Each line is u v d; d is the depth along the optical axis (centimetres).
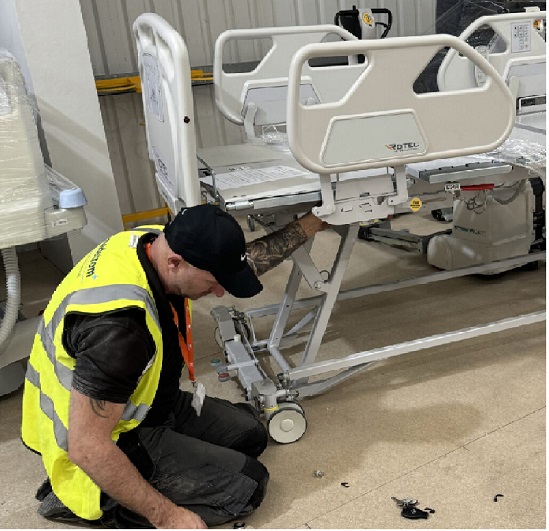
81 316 131
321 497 170
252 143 264
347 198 181
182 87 165
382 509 163
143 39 215
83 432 129
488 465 176
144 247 143
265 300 312
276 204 175
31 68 284
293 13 453
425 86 300
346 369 222
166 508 145
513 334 249
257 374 203
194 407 177
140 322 131
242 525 163
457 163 194
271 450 192
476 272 283
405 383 223
